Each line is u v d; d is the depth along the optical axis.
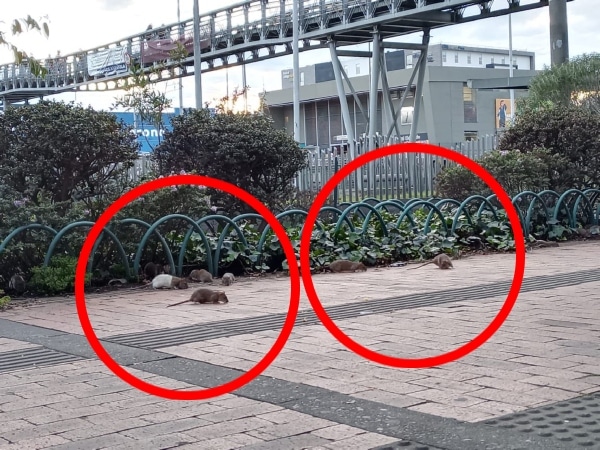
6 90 38.72
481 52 90.12
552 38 23.94
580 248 14.06
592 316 7.33
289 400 4.88
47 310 8.75
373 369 5.58
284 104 61.16
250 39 32.19
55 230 9.91
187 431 4.34
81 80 36.84
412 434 4.18
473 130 59.72
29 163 10.63
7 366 6.07
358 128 55.81
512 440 4.03
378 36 29.86
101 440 4.22
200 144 13.85
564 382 5.08
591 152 16.59
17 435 4.34
